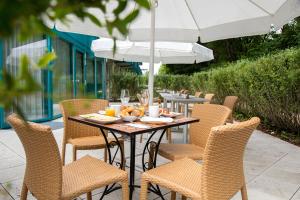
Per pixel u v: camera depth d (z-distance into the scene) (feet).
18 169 11.12
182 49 20.31
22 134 5.59
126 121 8.21
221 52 58.95
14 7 0.96
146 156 13.32
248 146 15.97
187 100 18.13
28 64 1.16
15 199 8.47
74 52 27.22
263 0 10.12
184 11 12.94
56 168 5.42
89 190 6.09
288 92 17.54
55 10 1.22
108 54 24.56
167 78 53.21
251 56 48.06
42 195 5.70
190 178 6.58
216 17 12.35
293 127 18.44
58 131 19.27
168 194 9.22
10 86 1.08
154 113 8.87
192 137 10.17
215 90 32.91
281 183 10.41
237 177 6.16
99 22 1.42
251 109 24.61
